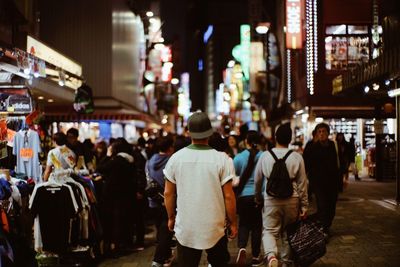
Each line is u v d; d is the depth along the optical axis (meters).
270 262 6.99
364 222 11.74
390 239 9.93
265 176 7.36
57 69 13.25
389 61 11.04
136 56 40.22
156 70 50.66
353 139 21.78
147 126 39.97
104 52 27.66
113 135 28.45
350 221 11.90
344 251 9.04
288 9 23.70
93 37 27.70
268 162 7.32
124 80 32.62
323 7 23.06
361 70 13.34
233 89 61.47
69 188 7.98
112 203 9.78
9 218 7.24
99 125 27.05
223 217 5.41
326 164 9.61
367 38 23.05
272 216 7.28
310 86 22.98
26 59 9.88
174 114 69.25
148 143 13.78
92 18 27.75
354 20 23.00
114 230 9.77
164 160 8.41
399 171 13.91
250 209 8.30
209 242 5.29
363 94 17.00
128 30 34.88
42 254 7.88
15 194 7.49
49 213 7.87
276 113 33.59
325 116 22.25
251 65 39.59
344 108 22.73
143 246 10.35
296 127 27.81
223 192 5.41
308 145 9.79
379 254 8.79
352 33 23.11
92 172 11.22
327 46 23.12
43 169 10.52
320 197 9.48
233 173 5.46
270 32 33.69
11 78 10.40
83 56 27.66
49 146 13.89
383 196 16.16
